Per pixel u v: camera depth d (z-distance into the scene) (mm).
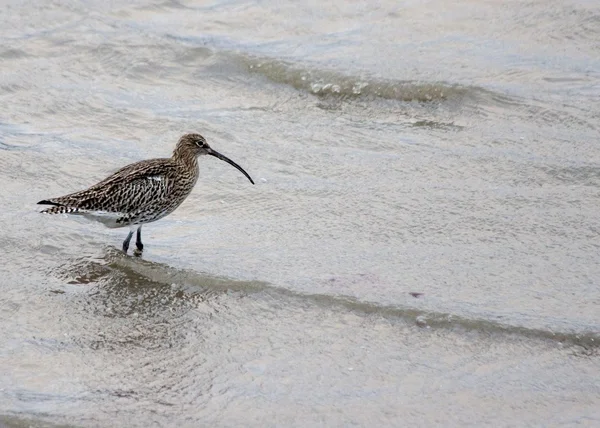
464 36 22719
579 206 16562
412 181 17516
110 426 11594
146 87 21250
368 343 13227
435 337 13312
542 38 22531
